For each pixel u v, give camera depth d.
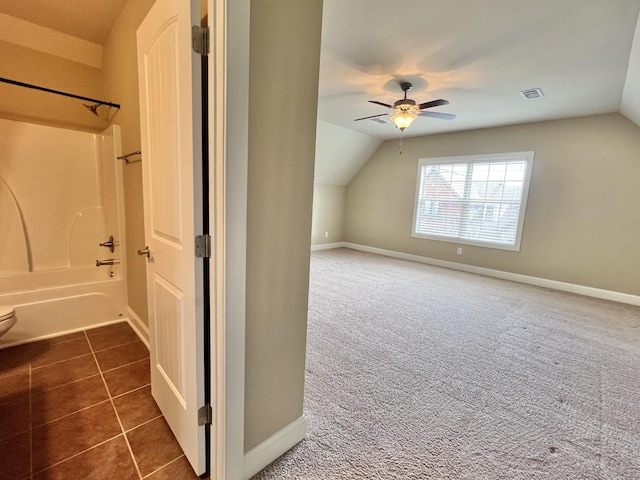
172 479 1.29
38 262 2.82
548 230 4.55
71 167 2.91
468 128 5.10
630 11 1.91
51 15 2.44
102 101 2.83
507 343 2.70
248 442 1.29
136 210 2.31
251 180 1.11
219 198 1.04
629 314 3.53
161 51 1.25
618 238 4.03
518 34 2.25
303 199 1.31
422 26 2.19
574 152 4.26
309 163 1.30
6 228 2.66
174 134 1.20
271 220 1.21
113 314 2.74
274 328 1.31
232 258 1.07
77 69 2.93
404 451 1.48
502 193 4.96
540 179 4.57
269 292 1.26
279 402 1.39
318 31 1.24
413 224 6.14
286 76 1.16
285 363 1.39
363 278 4.70
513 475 1.38
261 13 1.04
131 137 2.29
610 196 4.05
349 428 1.62
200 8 1.06
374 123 5.03
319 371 2.15
